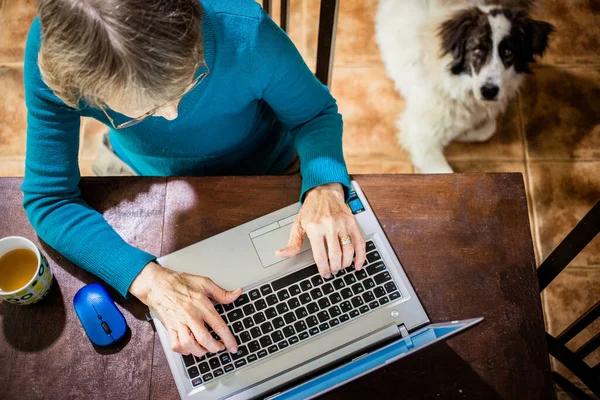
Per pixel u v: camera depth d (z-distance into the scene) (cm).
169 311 92
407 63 200
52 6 63
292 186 104
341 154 107
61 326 95
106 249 96
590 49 202
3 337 94
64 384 91
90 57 64
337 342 92
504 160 190
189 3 68
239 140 115
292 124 112
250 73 96
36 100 95
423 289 96
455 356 91
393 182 104
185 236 101
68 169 101
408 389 90
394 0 206
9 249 96
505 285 96
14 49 204
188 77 72
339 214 98
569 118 195
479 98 190
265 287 95
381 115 197
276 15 208
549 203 185
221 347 90
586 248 176
